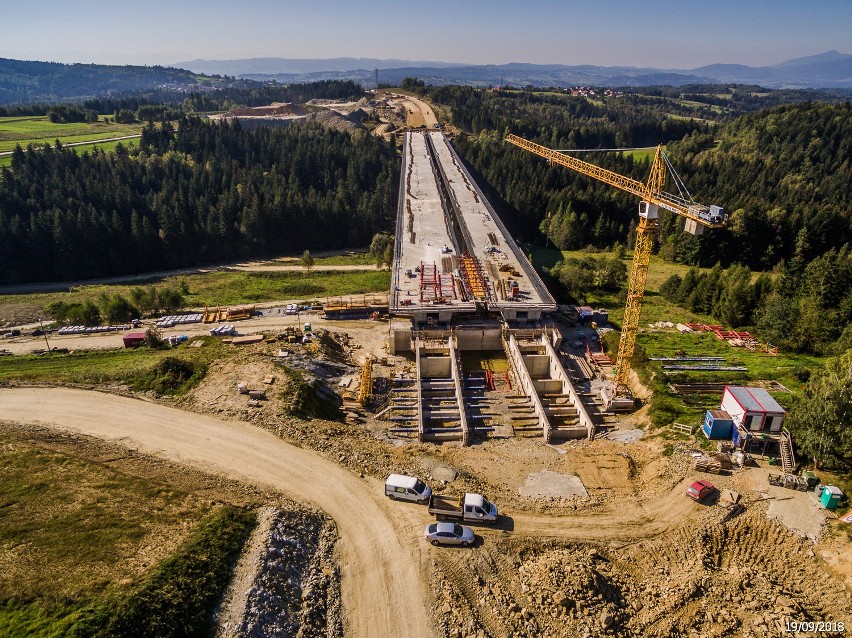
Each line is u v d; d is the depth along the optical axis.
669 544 45.22
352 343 87.00
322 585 39.12
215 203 164.62
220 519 41.25
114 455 50.19
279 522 42.19
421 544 43.28
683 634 37.75
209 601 34.78
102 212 144.00
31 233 133.00
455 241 113.25
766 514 46.62
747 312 98.06
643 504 49.84
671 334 93.19
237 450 52.66
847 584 40.03
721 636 37.31
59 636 30.34
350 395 71.31
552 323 87.12
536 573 41.56
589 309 97.50
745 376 73.94
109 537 38.69
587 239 166.25
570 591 39.50
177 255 149.88
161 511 42.03
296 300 110.62
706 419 58.28
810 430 50.31
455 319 87.50
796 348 85.88
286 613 35.88
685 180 194.62
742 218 144.88
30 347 83.75
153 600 33.38
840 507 46.56
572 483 53.94
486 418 69.00
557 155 135.75
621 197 173.50
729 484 50.69
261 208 156.75
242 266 149.50
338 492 48.06
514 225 176.25
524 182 186.50
